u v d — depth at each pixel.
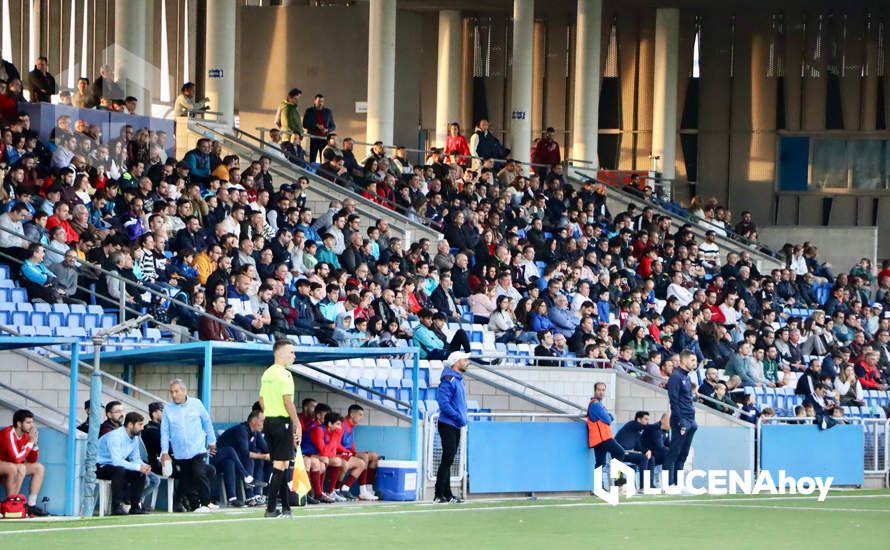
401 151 98.06
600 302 84.94
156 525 42.69
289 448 45.34
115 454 47.06
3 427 49.75
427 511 49.53
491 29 135.88
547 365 74.25
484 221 90.94
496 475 57.53
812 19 130.00
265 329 64.12
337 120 113.69
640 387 72.88
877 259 128.25
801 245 121.31
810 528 45.56
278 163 88.88
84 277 62.62
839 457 70.12
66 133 71.88
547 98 135.38
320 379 61.66
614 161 133.62
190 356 53.50
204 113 90.50
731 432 66.88
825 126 129.88
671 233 113.56
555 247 91.00
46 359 53.97
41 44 117.31
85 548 36.41
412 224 87.88
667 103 127.19
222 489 50.59
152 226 65.62
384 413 58.16
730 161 131.88
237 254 68.12
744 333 86.44
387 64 104.62
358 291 70.75
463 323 76.81
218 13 92.25
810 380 77.31
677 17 127.56
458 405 53.34
